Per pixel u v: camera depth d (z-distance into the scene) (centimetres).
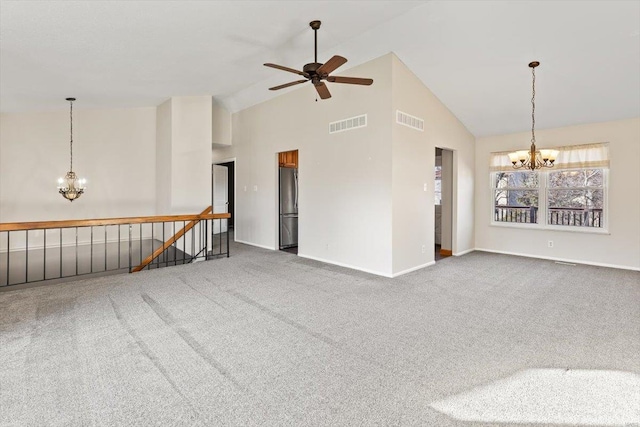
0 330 277
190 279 441
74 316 309
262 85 605
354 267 509
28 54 377
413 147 496
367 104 484
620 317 317
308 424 171
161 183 677
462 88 517
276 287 409
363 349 252
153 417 175
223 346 254
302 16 360
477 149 680
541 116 553
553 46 397
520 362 235
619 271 502
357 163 500
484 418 177
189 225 541
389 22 391
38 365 223
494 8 357
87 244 666
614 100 477
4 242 604
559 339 271
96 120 666
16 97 525
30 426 167
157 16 325
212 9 324
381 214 469
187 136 632
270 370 222
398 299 367
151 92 578
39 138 624
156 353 242
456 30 396
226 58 458
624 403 190
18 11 291
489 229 669
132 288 399
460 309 338
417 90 504
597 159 540
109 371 217
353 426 170
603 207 544
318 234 568
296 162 712
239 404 186
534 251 612
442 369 225
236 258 582
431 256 545
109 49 387
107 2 291
